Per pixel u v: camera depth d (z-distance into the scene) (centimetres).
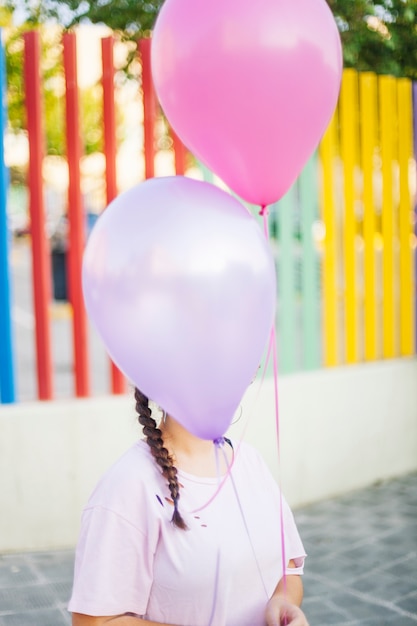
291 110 155
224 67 151
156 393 133
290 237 446
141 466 138
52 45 545
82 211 381
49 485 373
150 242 123
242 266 127
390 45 498
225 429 137
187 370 127
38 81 368
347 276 471
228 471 143
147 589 135
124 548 133
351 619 305
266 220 175
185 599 135
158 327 124
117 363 136
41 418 370
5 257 371
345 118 456
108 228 129
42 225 374
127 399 388
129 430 386
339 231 496
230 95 152
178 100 158
